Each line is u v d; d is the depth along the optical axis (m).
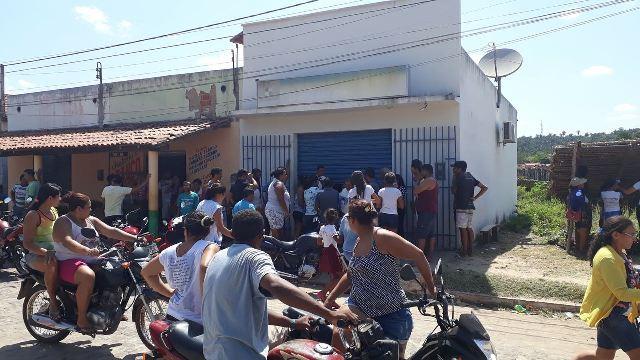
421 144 11.22
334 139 12.23
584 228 10.84
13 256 9.58
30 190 12.48
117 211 11.14
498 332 6.66
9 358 5.52
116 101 16.56
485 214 13.35
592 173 15.70
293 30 12.56
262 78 12.94
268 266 3.02
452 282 8.60
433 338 3.85
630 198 15.07
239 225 3.19
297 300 2.94
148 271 4.44
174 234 7.11
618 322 4.03
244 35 13.14
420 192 9.90
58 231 5.58
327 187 10.40
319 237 8.01
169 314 4.22
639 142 14.45
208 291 3.13
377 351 3.43
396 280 3.93
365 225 3.95
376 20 11.64
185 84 15.41
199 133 13.04
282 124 12.69
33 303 6.09
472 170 12.05
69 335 6.28
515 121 18.75
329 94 11.66
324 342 3.77
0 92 18.83
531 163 37.16
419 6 11.23
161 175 15.39
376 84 11.20
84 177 16.75
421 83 11.20
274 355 3.45
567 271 9.33
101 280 5.60
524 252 10.98
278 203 10.41
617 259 4.07
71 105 17.52
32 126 18.44
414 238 10.52
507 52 13.41
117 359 5.49
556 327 6.90
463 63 11.32
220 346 3.03
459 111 10.95
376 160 11.76
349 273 4.05
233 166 13.66
